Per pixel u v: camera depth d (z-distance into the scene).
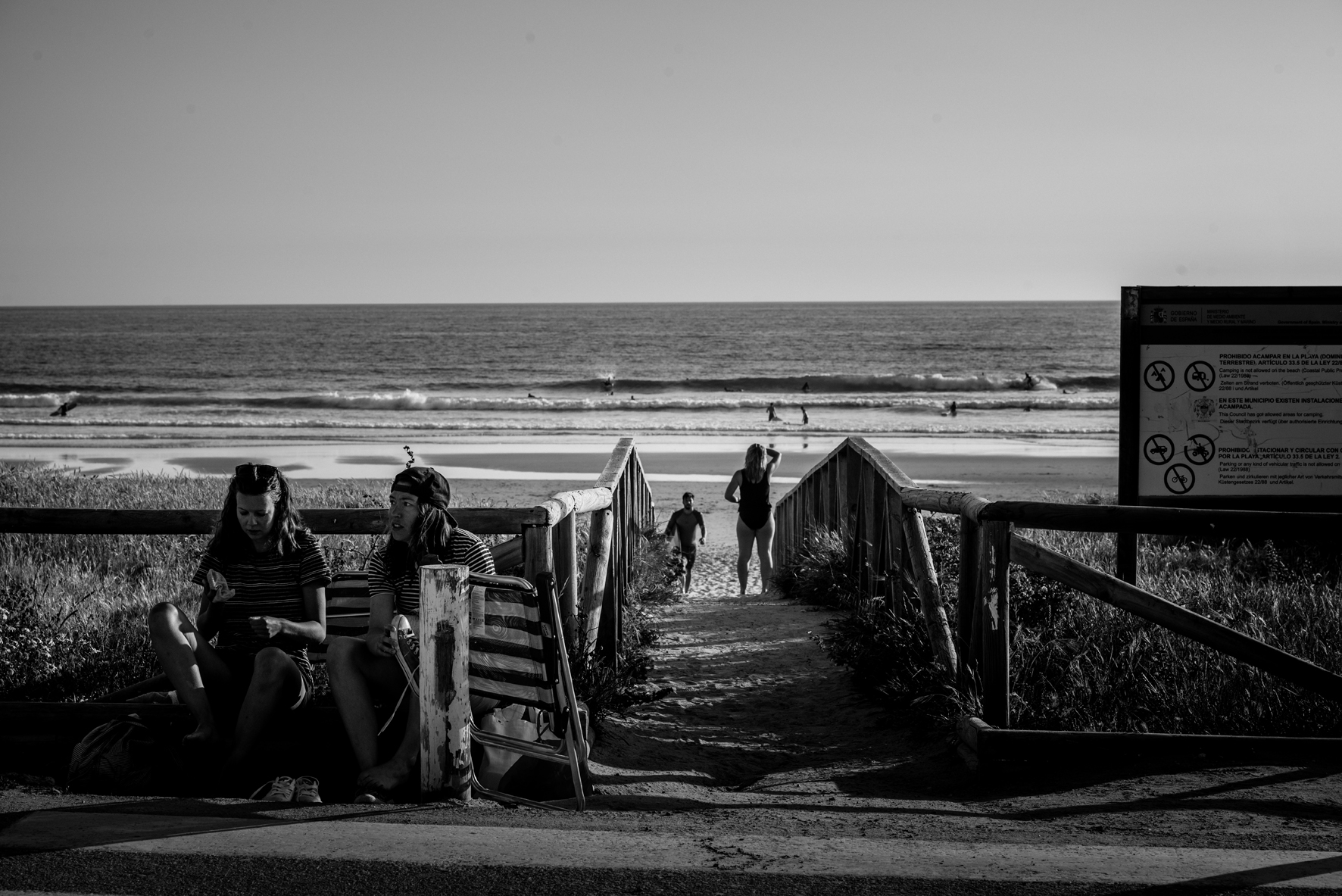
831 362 77.12
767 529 12.95
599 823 3.60
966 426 34.62
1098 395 48.72
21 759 4.53
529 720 4.61
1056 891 2.90
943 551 7.43
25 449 27.55
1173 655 5.39
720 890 2.90
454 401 43.50
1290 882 2.95
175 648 4.29
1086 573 4.66
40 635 5.73
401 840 3.28
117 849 3.17
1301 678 4.38
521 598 3.94
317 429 33.22
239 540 4.57
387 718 4.45
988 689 4.80
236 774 4.25
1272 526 4.45
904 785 4.49
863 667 6.26
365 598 4.75
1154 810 3.84
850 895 2.87
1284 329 7.25
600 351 89.88
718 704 6.18
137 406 43.91
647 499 13.70
